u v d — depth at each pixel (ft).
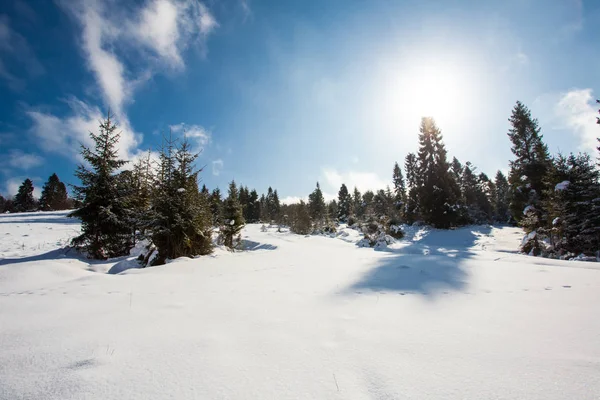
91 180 44.65
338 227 149.48
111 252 44.68
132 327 8.59
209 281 16.33
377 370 5.78
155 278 17.35
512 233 83.20
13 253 47.65
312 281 15.94
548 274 16.66
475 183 162.81
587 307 10.17
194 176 35.58
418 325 8.59
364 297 12.12
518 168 90.43
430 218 101.50
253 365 6.07
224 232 62.23
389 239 62.23
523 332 7.86
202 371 5.82
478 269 18.26
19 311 10.41
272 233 116.98
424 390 5.01
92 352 6.71
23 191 195.11
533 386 5.04
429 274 16.75
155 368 5.93
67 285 15.33
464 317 9.34
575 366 5.75
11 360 6.28
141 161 49.16
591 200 47.91
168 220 32.55
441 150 104.32
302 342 7.33
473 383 5.20
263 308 10.69
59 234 70.69
